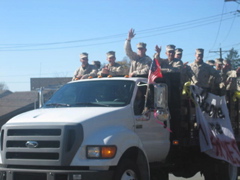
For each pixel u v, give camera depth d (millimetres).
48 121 6762
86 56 11359
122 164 6793
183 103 8789
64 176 6398
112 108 7363
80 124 6598
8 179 6758
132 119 7520
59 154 6453
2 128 7117
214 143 9016
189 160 9266
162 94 7473
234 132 10188
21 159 6730
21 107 40219
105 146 6547
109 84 8070
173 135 8570
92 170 6406
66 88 8461
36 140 6660
